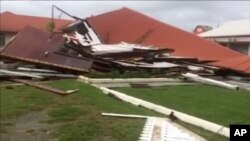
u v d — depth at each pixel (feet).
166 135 29.43
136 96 47.44
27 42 72.79
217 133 29.99
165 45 92.43
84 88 52.06
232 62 62.44
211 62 69.15
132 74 64.44
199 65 69.36
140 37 100.27
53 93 49.85
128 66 68.18
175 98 45.96
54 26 125.29
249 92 49.88
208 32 94.48
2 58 70.38
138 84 58.95
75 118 36.96
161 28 98.63
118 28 106.93
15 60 70.23
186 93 49.96
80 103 43.11
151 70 68.64
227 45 75.82
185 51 85.35
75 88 52.31
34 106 42.63
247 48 65.41
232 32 76.84
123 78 62.08
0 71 63.57
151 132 30.30
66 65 67.26
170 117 35.50
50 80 62.64
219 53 73.92
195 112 37.47
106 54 72.84
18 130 33.86
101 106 40.98
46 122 36.14
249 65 58.59
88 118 36.35
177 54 86.48
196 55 81.35
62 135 31.86
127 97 44.45
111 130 31.83
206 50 79.41
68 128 33.50
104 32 107.24
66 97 46.98
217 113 36.81
